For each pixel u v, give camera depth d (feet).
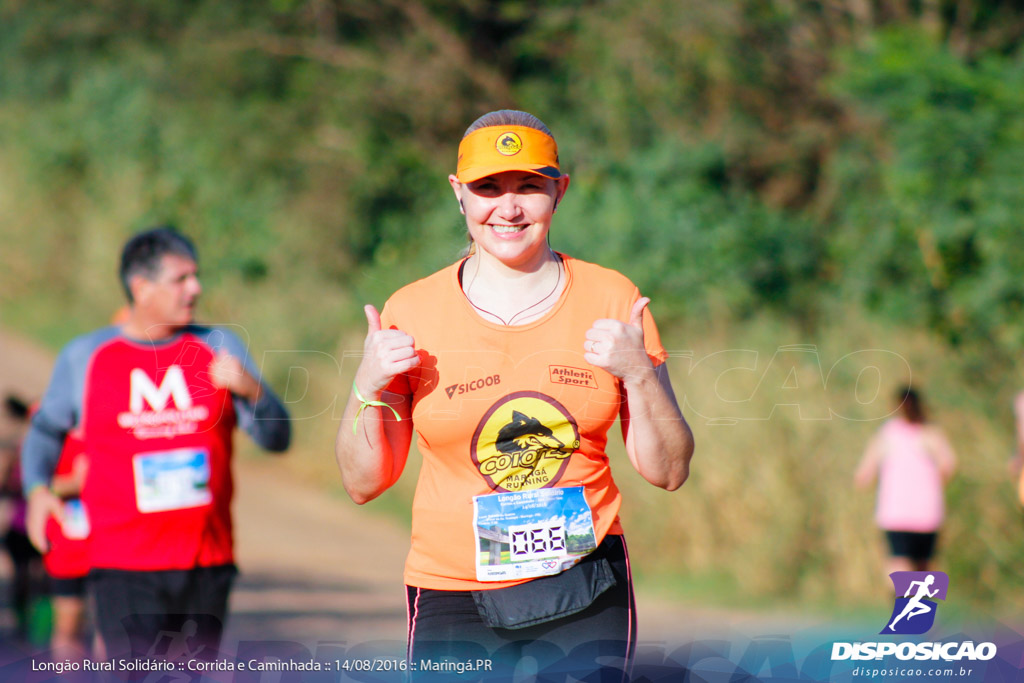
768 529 101.86
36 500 47.37
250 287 204.44
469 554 31.48
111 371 44.70
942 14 180.96
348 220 215.31
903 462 85.87
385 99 215.10
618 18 183.73
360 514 140.67
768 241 167.84
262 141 224.12
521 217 30.83
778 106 185.98
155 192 234.38
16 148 271.28
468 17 214.28
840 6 183.32
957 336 143.13
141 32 260.83
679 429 30.99
